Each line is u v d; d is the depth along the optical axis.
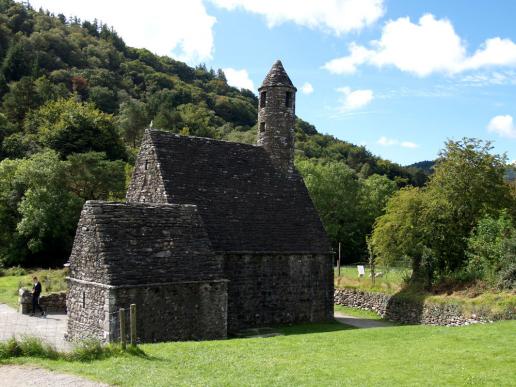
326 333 18.36
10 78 88.50
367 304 31.84
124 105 93.69
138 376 10.89
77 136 60.72
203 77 160.25
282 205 25.84
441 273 29.17
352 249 67.88
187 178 23.14
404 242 30.14
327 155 104.31
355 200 69.62
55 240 46.75
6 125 66.88
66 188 49.72
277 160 27.25
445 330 18.14
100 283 16.95
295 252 24.52
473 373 11.76
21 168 47.34
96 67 118.00
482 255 26.81
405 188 34.25
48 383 10.23
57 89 84.19
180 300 18.06
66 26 139.88
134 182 24.16
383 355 13.89
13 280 35.69
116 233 17.73
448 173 31.06
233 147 26.17
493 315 22.12
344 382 10.96
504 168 31.98
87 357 12.50
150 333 17.19
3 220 47.53
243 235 23.22
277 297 24.03
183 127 89.56
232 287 22.45
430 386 10.73
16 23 116.12
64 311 25.66
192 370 11.73
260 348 14.84
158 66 150.12
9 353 12.34
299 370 12.03
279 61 28.39
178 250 18.73
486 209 30.39
